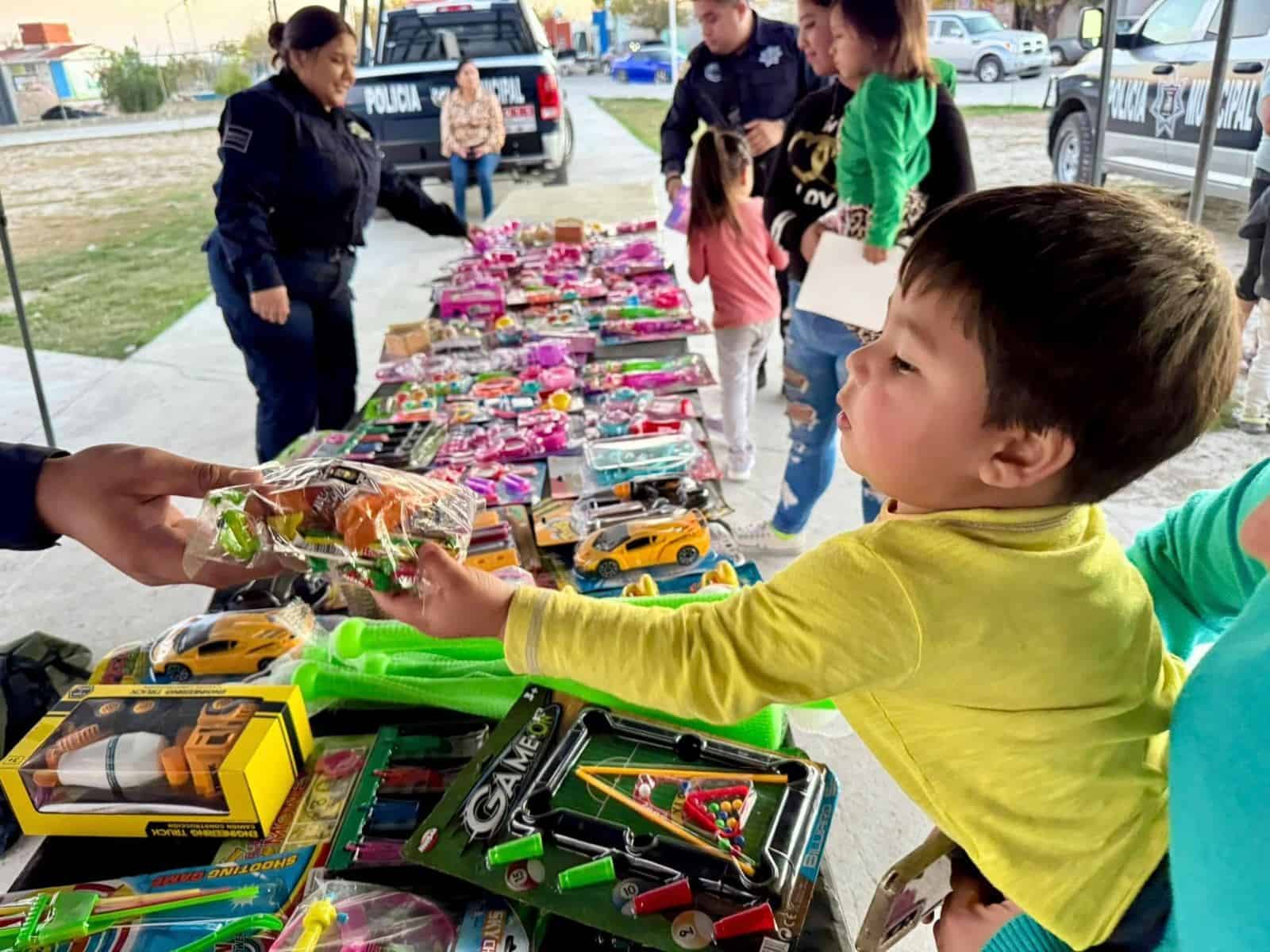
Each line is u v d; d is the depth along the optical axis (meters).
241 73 12.09
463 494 1.18
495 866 1.08
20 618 3.14
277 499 1.07
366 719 1.42
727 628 0.83
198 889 1.10
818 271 2.47
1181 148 5.04
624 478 2.26
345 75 3.01
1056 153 6.20
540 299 3.81
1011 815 0.90
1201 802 0.72
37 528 1.11
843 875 1.99
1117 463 0.80
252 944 1.04
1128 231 0.75
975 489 0.83
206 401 4.96
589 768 1.22
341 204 3.17
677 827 1.12
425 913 1.06
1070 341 0.72
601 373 3.01
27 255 8.66
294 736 1.29
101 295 7.33
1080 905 0.91
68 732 1.24
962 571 0.80
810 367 2.73
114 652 1.59
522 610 0.90
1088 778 0.88
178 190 11.09
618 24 23.05
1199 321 0.75
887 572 0.80
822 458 2.90
